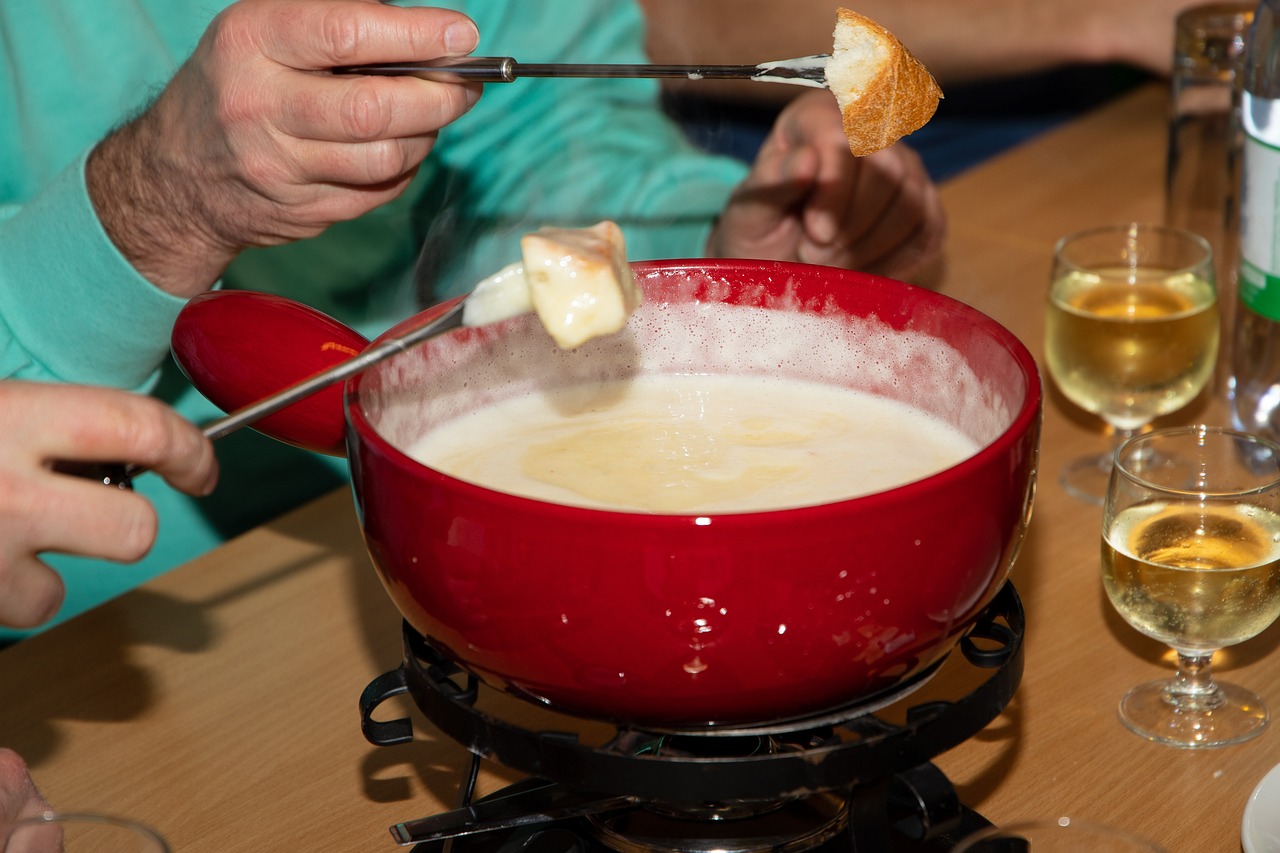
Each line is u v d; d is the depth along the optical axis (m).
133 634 0.97
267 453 1.45
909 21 2.08
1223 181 1.40
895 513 0.56
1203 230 1.42
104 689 0.91
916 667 0.64
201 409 1.42
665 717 0.61
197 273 1.16
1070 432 1.18
